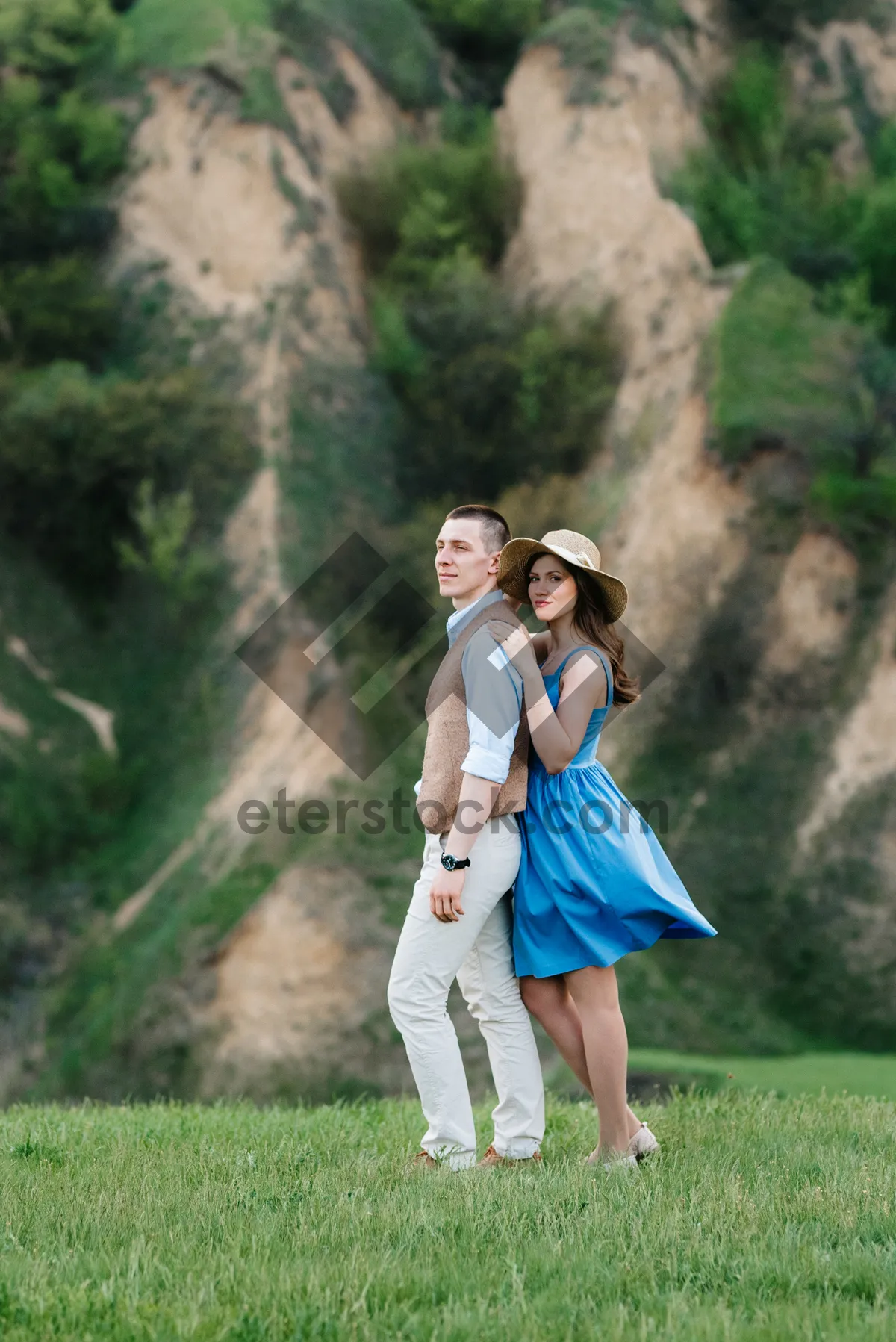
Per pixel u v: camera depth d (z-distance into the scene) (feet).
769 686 127.65
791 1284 13.85
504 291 156.66
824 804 121.29
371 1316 13.00
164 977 108.27
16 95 159.84
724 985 112.78
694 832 121.70
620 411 143.84
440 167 161.68
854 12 178.91
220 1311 12.86
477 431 146.72
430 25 179.11
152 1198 17.62
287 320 147.84
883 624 127.75
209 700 131.64
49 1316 12.79
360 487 142.61
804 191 163.22
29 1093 109.50
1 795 128.16
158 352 149.38
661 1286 14.15
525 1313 12.88
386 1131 26.58
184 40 163.63
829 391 135.74
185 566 137.80
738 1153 21.45
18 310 150.92
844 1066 75.10
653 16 169.27
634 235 152.46
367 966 105.19
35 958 119.75
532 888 21.70
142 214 157.79
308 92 162.09
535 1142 22.49
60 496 142.10
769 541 131.13
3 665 136.77
